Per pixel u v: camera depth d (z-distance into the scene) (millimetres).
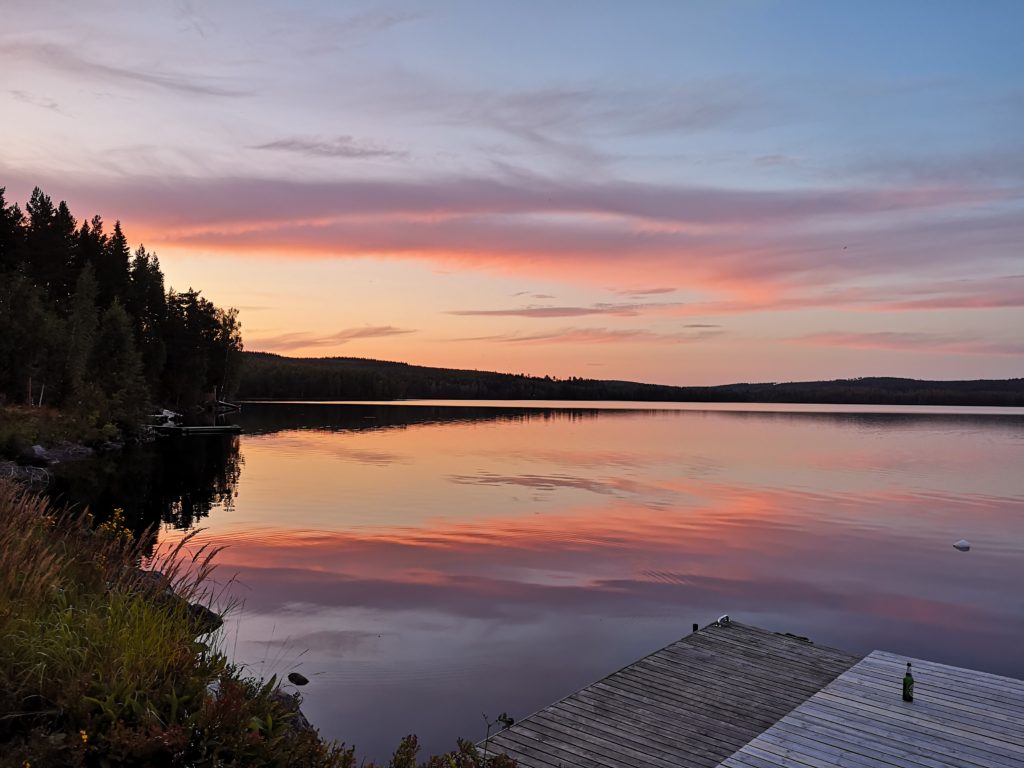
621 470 44812
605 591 18094
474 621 15219
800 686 10750
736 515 30219
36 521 8000
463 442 63062
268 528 23891
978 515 31578
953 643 15297
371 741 9703
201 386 93875
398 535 23812
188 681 5770
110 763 4809
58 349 57625
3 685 5109
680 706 9992
